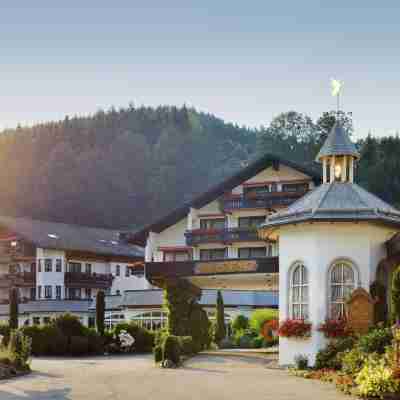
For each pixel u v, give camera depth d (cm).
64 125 17200
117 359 3572
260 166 5981
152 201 14100
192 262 3559
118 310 7562
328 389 1923
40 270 8544
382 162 9319
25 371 2500
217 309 5209
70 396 1819
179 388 1962
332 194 2805
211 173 15862
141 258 9769
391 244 2689
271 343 4994
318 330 2658
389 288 2761
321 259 2705
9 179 14300
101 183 13875
